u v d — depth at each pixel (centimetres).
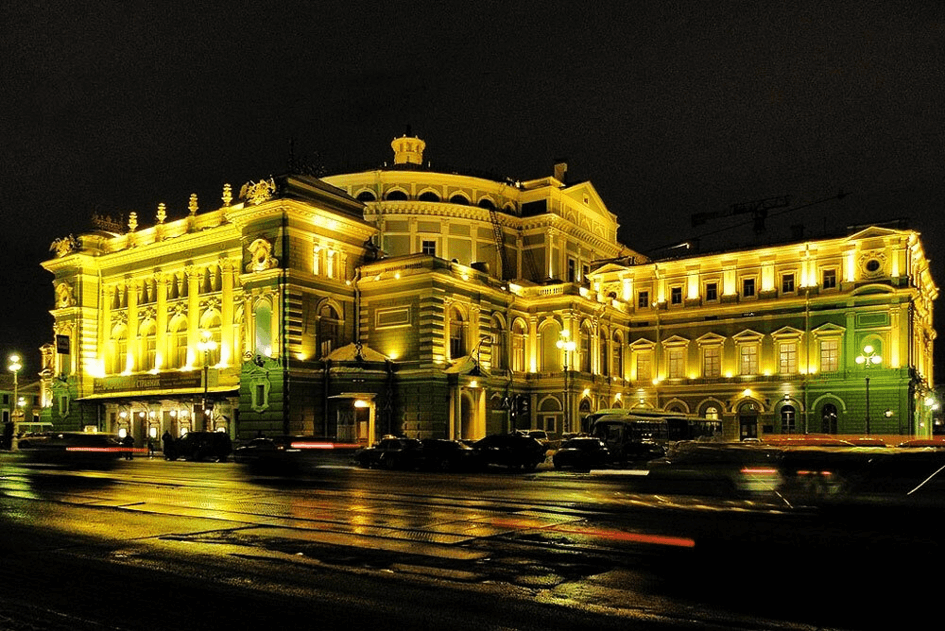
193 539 1641
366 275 6400
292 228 5916
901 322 6481
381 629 986
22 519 1947
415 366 5988
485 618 1041
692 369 7512
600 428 5803
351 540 1636
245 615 1045
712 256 7456
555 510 2147
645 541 1620
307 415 5834
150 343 7175
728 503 1708
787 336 7012
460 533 1733
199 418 6550
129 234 7400
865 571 1315
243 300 6109
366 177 7762
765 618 1046
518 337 7025
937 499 1385
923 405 7275
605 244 9044
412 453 4169
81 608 1081
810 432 6812
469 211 7794
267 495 2556
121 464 4625
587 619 1040
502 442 4184
